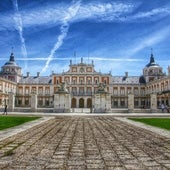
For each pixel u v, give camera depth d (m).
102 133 16.23
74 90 106.69
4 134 15.24
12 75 107.31
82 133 16.16
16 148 10.92
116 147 11.35
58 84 107.38
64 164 8.30
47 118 30.75
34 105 47.47
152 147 11.38
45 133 15.93
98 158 9.18
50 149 10.77
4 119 27.38
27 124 21.95
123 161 8.74
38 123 23.19
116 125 21.94
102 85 48.34
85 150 10.62
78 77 107.25
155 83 95.31
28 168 7.80
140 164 8.34
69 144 12.02
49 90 108.19
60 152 10.18
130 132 16.81
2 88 88.56
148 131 17.38
